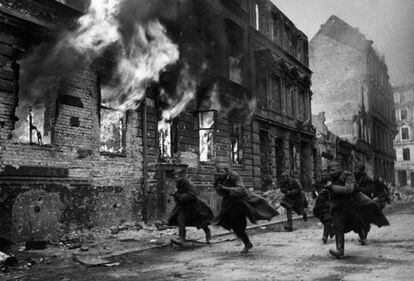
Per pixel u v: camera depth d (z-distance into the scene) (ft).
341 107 147.64
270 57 76.13
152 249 27.25
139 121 43.65
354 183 22.00
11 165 30.19
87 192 36.29
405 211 61.31
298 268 19.45
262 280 17.16
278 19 88.22
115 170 39.78
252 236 33.58
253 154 69.56
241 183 24.18
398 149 226.17
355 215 22.06
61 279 18.65
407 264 19.74
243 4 72.49
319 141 104.12
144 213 42.37
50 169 32.94
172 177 44.73
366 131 154.30
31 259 23.70
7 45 30.73
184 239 28.27
